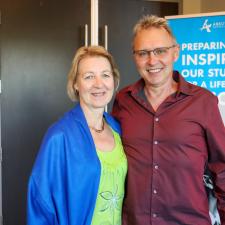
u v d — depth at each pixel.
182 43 2.58
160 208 1.48
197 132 1.47
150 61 1.49
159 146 1.47
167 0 3.21
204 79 2.54
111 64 1.55
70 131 1.42
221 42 2.49
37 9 2.89
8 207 3.05
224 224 1.59
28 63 2.92
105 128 1.60
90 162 1.39
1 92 2.92
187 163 1.44
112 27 3.05
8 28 2.87
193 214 1.47
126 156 1.53
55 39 2.93
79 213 1.40
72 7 2.92
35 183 1.39
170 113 1.48
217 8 3.05
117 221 1.51
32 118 2.98
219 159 1.52
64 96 2.99
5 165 3.00
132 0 3.10
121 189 1.50
